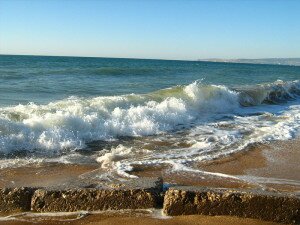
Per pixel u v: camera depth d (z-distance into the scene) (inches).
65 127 346.9
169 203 180.5
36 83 843.4
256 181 254.1
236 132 407.8
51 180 240.8
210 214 180.5
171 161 293.3
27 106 408.5
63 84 851.4
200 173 266.7
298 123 470.6
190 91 559.8
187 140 366.0
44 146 312.5
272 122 479.2
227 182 248.8
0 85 769.6
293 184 251.0
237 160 304.8
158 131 397.7
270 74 1966.0
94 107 419.5
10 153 293.6
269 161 306.0
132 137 370.0
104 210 184.1
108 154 300.5
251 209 178.4
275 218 177.0
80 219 176.1
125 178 247.8
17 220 173.8
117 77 1185.4
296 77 1716.3
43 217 177.6
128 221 174.2
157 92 550.3
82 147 324.5
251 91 680.4
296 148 352.2
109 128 372.8
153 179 205.8
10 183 233.1
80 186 192.9
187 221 175.0
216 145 349.4
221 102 582.9
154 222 173.6
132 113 418.9
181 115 463.5
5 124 315.9
